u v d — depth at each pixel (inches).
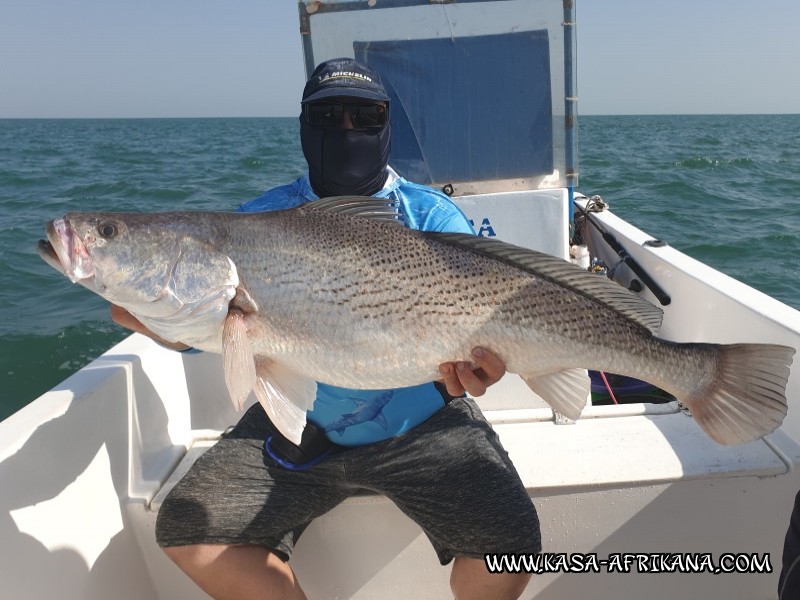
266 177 853.2
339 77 93.8
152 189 709.9
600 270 169.0
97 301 307.1
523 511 82.5
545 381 86.6
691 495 91.8
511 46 135.5
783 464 91.3
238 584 83.9
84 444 87.6
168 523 84.6
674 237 369.1
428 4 133.3
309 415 89.5
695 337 130.8
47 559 78.2
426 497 85.6
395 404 89.5
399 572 95.5
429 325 82.3
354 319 81.4
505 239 134.3
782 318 101.9
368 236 82.6
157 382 107.2
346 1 132.5
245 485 87.7
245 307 81.4
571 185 141.7
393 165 140.1
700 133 2166.6
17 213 561.0
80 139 2246.6
